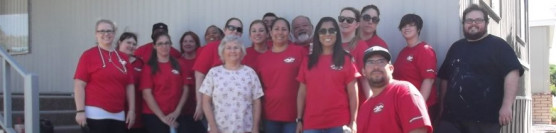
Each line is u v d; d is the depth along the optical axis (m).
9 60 5.51
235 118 4.98
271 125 5.25
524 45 9.67
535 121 14.98
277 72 5.19
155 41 5.57
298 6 6.64
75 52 8.28
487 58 5.02
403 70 5.34
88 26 8.16
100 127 5.07
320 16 6.51
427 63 5.21
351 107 4.87
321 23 4.88
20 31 8.91
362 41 5.19
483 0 6.58
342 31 5.36
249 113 5.09
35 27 8.73
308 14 6.58
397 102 3.70
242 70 5.12
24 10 8.86
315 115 4.86
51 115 6.66
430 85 5.20
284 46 5.29
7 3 9.08
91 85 5.12
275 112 5.20
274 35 5.22
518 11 9.15
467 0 6.04
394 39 6.07
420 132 3.62
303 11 6.61
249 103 5.09
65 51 8.39
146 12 7.69
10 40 9.04
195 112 5.47
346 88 4.89
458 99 5.09
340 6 6.39
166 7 7.54
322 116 4.84
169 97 5.55
